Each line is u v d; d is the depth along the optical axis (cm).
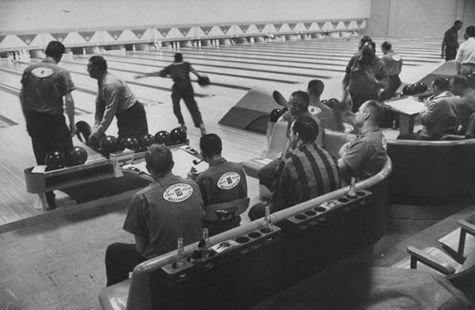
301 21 2669
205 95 993
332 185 264
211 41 2392
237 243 185
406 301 198
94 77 450
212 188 263
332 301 205
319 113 444
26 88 405
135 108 470
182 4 2200
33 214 390
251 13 2453
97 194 425
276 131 436
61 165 400
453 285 201
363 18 2869
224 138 641
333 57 1709
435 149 364
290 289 216
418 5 2541
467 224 236
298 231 209
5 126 734
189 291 173
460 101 457
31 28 1808
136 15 2073
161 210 222
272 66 1474
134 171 377
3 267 312
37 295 279
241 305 194
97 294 280
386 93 716
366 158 323
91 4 1930
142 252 237
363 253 264
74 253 330
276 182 276
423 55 1634
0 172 509
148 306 172
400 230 351
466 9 2342
